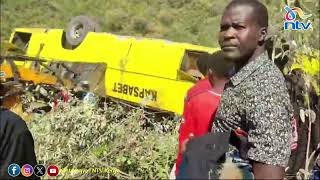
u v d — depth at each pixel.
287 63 3.23
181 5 19.89
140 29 20.52
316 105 3.30
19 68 9.01
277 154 2.00
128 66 9.49
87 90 8.98
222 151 2.11
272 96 2.06
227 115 2.22
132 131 4.53
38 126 4.52
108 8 22.27
